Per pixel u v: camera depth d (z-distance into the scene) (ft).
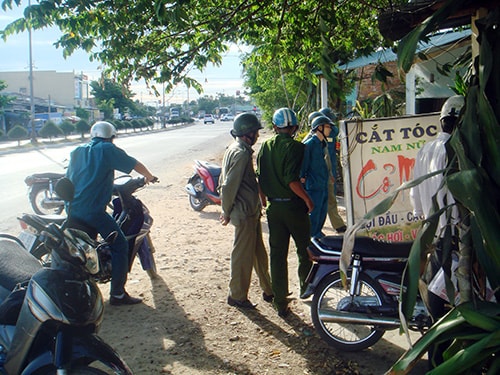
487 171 8.05
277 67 29.04
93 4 14.40
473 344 7.78
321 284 13.73
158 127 243.19
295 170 14.99
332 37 18.83
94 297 10.14
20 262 12.00
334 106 41.86
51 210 31.65
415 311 12.43
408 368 8.07
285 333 15.03
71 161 16.06
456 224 8.98
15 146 105.50
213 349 14.07
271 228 15.76
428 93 32.48
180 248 23.94
